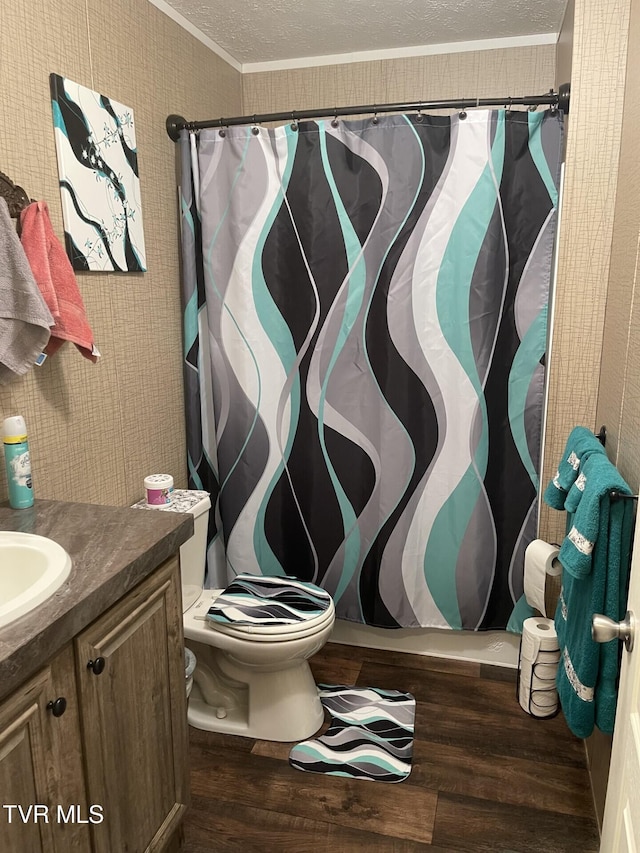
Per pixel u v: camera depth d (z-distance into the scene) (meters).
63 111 1.77
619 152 2.02
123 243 2.08
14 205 1.60
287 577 2.30
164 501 2.09
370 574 2.51
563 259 2.13
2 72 1.58
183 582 2.11
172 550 1.47
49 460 1.81
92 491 2.01
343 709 2.26
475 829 1.75
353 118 2.87
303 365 2.40
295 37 2.64
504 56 2.67
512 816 1.80
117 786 1.33
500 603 2.45
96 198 1.93
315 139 2.25
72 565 1.28
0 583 1.33
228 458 2.53
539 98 2.09
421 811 1.82
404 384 2.33
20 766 1.05
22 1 1.64
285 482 2.50
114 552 1.35
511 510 2.36
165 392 2.42
